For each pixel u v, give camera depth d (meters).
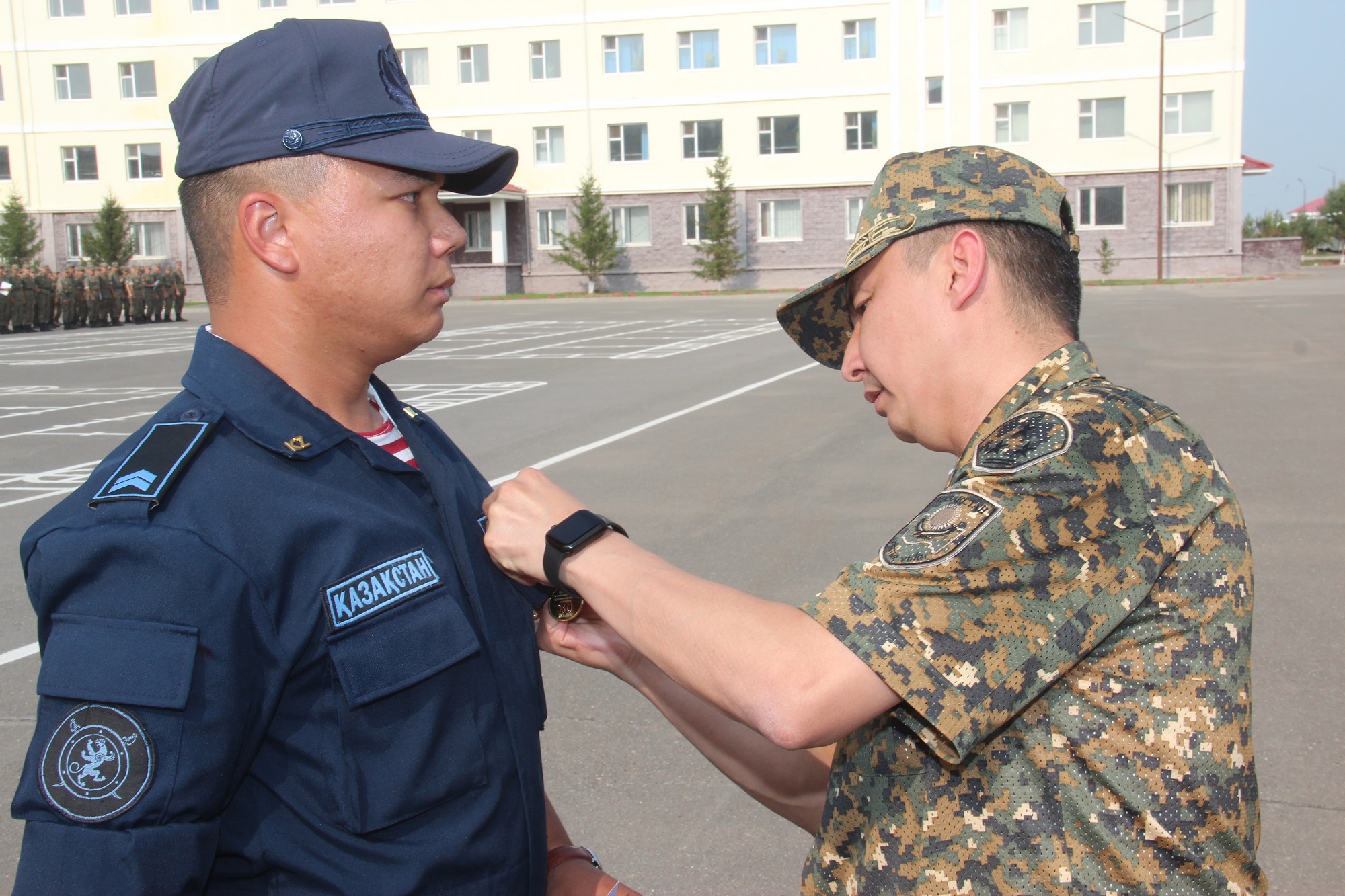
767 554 5.54
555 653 1.56
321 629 1.11
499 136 41.03
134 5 41.31
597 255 39.91
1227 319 19.05
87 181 42.56
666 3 39.12
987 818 1.17
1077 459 1.12
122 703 0.99
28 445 9.74
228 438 1.15
